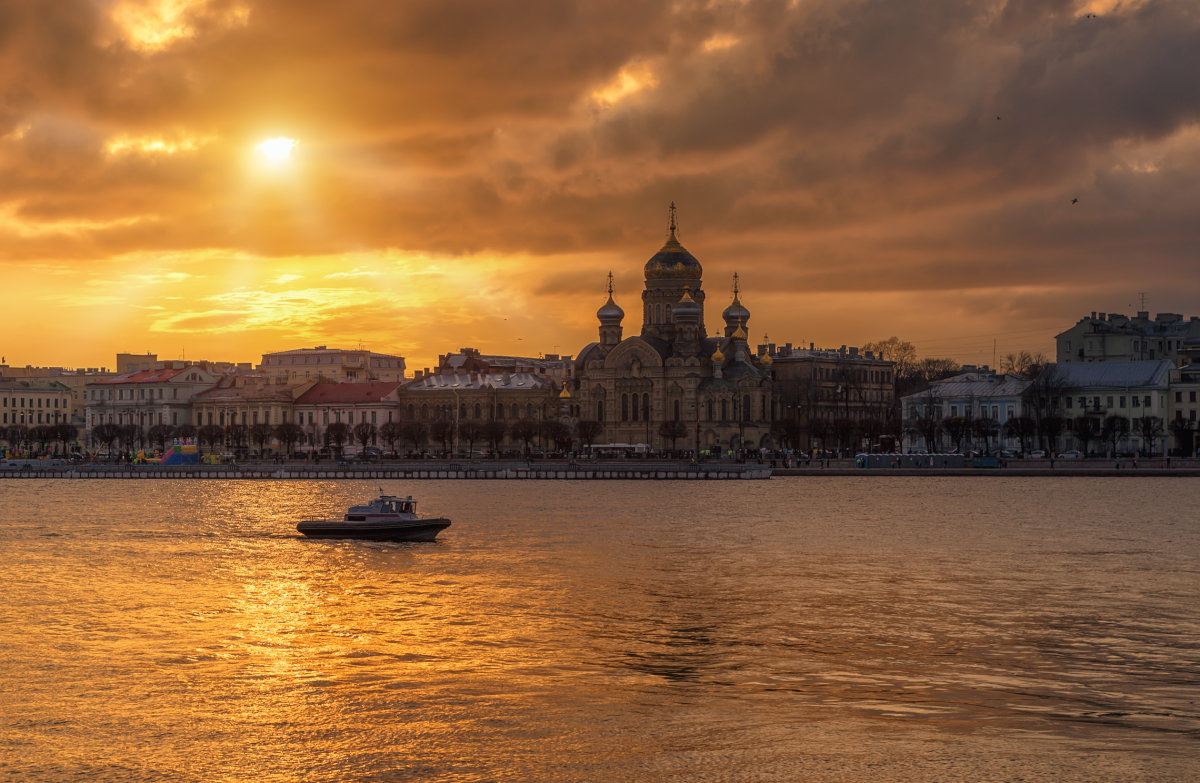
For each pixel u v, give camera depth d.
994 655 93.50
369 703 80.69
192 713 78.75
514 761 70.12
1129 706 80.00
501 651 94.81
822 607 112.12
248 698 81.75
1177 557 142.75
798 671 88.81
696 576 129.50
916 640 98.56
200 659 92.25
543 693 82.88
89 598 118.06
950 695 82.62
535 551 148.62
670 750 71.62
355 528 160.62
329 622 105.81
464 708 79.50
